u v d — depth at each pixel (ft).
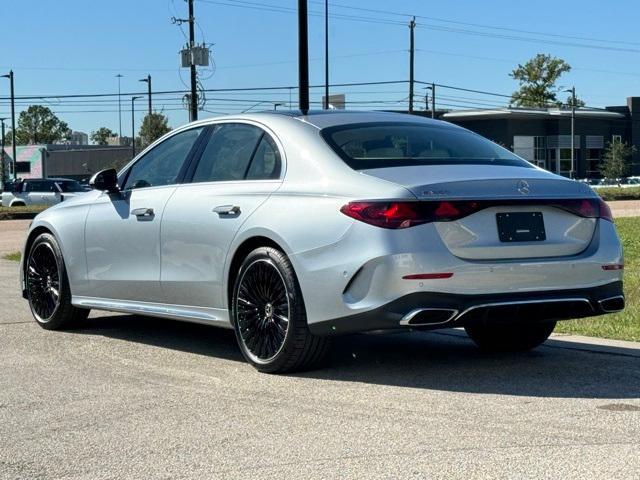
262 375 17.88
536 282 16.33
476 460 12.34
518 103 295.69
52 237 23.50
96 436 13.97
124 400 16.12
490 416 14.57
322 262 16.39
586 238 17.10
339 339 22.04
